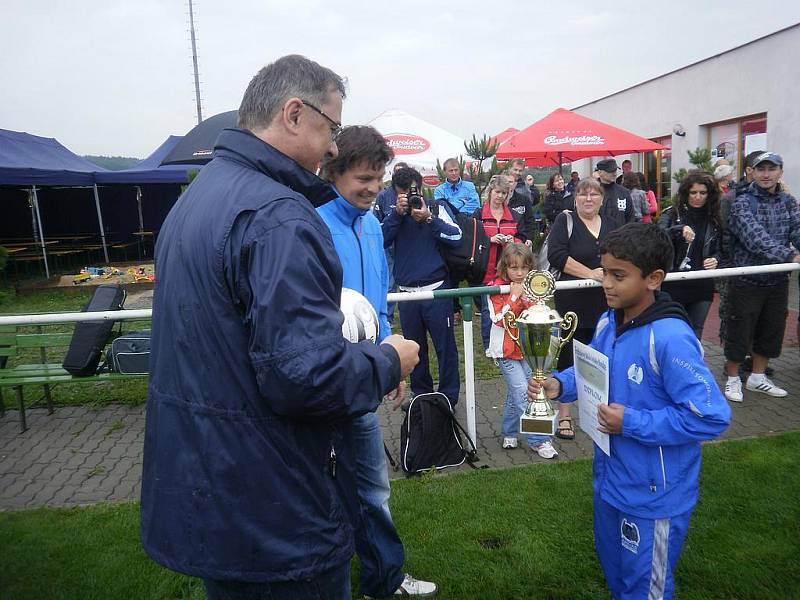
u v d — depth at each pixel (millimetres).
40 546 3084
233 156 1546
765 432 4203
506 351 3885
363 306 2148
